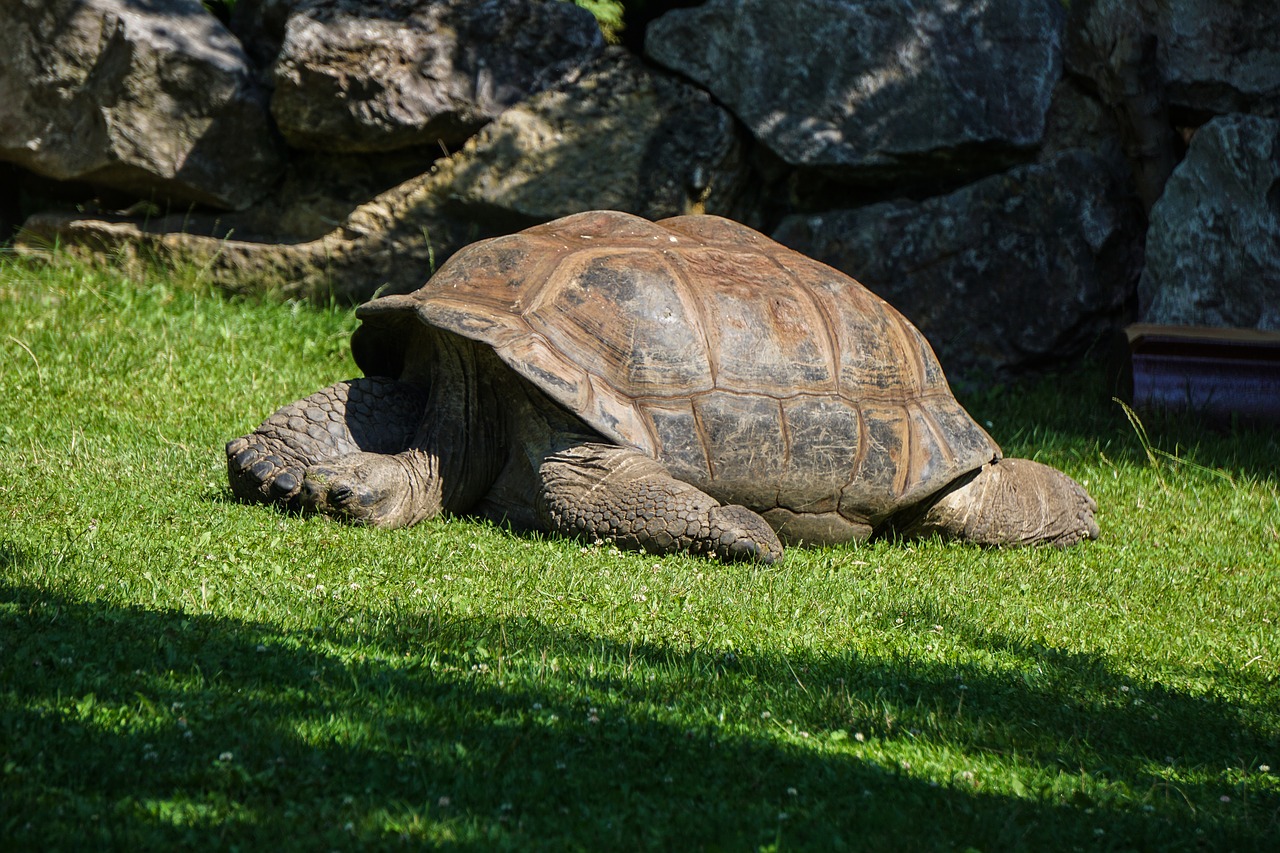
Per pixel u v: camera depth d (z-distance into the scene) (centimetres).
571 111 2850
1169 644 1340
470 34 2852
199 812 711
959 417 1811
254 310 2742
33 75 2844
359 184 2942
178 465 1778
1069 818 820
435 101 2812
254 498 1584
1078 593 1555
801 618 1277
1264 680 1223
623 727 885
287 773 765
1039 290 2844
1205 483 2219
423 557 1392
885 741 930
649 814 763
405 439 1694
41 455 1759
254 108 2862
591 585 1321
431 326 1586
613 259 1678
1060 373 2886
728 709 957
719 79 2864
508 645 1070
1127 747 979
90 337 2414
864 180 2905
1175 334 2523
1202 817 844
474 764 805
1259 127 2664
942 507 1794
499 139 2836
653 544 1527
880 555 1688
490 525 1627
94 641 958
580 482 1559
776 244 1892
